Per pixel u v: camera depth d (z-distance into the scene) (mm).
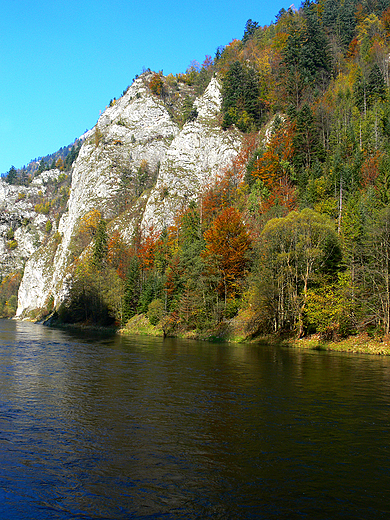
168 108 186500
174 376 25578
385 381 24438
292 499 9734
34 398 19594
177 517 8922
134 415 16719
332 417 16562
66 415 16703
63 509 9312
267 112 126438
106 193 156500
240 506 9383
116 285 91750
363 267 47438
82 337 61438
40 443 13508
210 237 68562
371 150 80312
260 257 58156
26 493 10078
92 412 17141
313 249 48688
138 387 22156
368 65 115750
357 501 9664
